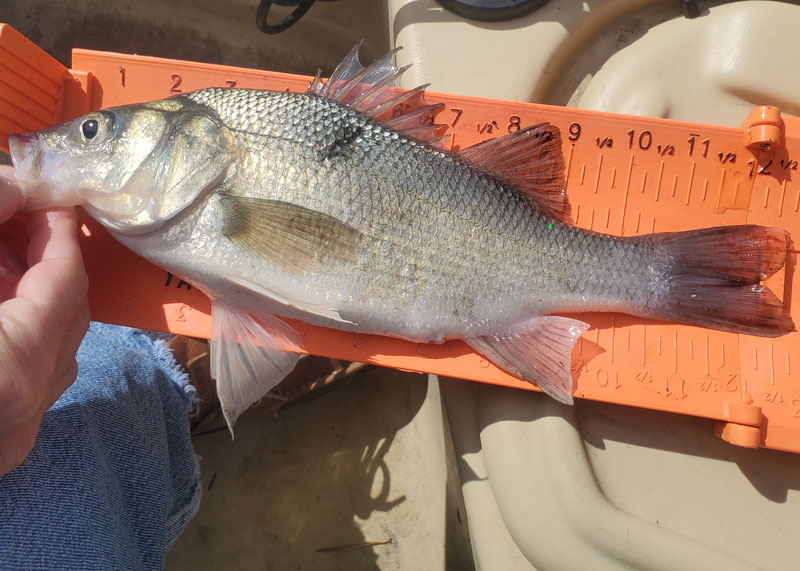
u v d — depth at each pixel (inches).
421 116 11.2
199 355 13.2
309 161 9.9
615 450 11.1
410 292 10.2
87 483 8.4
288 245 9.9
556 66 12.4
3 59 10.1
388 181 10.1
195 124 10.0
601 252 10.6
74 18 14.5
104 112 10.1
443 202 10.2
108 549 8.1
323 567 14.0
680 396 10.8
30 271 8.3
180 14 14.9
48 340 7.7
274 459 14.5
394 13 12.4
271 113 10.0
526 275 10.4
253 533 14.0
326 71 15.7
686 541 10.5
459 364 11.0
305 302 10.2
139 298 11.1
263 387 10.7
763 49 11.7
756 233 10.7
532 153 10.8
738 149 11.3
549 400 10.9
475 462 11.6
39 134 10.0
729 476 11.0
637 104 12.0
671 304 10.7
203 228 10.0
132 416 10.0
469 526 11.6
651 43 12.1
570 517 10.5
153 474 9.8
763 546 10.7
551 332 10.7
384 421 14.7
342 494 14.4
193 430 13.8
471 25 12.2
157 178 10.0
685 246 10.7
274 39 15.4
